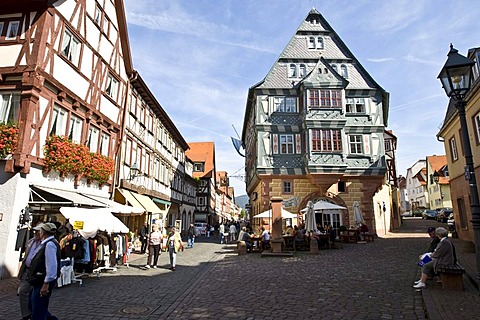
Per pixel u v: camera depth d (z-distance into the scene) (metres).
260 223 24.19
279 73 25.69
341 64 26.06
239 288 8.59
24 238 10.45
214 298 7.57
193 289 8.57
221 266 12.76
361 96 25.42
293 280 9.49
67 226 10.45
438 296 6.98
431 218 45.72
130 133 19.09
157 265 13.24
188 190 39.06
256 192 28.58
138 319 6.05
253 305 6.91
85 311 6.52
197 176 51.59
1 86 11.21
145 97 21.66
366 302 7.00
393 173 33.28
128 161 18.72
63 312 6.44
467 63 6.14
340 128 23.48
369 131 24.70
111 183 16.58
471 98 14.61
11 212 10.21
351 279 9.41
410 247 16.95
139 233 21.41
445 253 7.76
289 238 18.31
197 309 6.67
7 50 11.46
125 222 19.44
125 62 18.48
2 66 11.32
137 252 18.31
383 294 7.63
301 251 17.06
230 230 28.38
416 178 70.31
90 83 14.71
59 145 11.84
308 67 25.86
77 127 13.86
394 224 32.31
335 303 6.96
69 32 13.26
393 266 11.38
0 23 11.79
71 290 8.44
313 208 18.45
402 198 81.69
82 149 13.23
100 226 9.69
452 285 7.55
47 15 11.77
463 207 17.84
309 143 23.16
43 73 11.38
